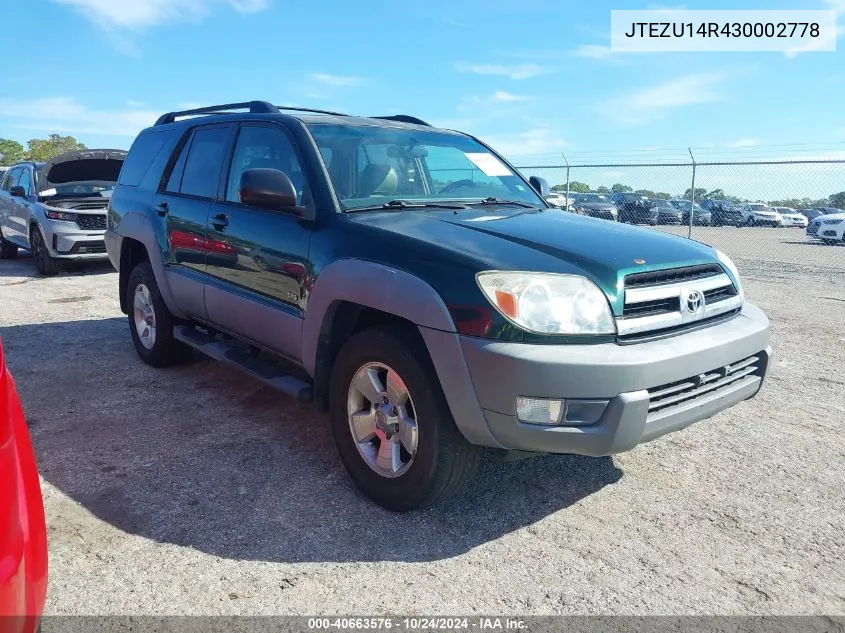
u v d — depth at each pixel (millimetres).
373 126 4008
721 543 2826
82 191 10797
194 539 2781
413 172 3867
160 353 5047
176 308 4750
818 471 3516
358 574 2562
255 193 3279
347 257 3082
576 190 15422
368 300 2916
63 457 3557
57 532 2811
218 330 4398
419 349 2820
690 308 2914
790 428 4113
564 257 2807
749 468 3547
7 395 1575
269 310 3623
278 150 3785
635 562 2676
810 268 11969
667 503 3166
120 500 3100
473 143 4531
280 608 2354
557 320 2580
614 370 2533
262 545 2746
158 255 4723
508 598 2434
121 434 3883
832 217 17641
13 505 1523
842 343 6309
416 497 2881
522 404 2555
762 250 15594
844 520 3023
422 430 2809
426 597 2430
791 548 2795
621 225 3662
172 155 4891
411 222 3209
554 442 2568
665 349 2686
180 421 4098
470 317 2605
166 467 3455
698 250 3283
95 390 4664
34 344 5949
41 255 10398
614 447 2570
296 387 3479
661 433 2734
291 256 3400
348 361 3117
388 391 2965
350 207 3359
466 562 2658
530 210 3832
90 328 6625
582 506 3131
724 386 3051
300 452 3670
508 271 2633
